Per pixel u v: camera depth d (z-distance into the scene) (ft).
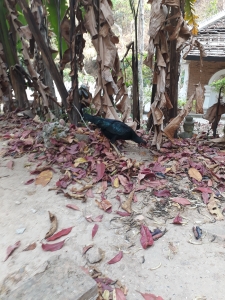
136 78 5.35
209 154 4.18
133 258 2.19
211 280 1.97
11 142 4.73
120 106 4.80
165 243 2.34
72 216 2.73
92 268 2.09
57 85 5.42
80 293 1.61
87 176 3.51
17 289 1.65
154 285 1.94
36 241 2.41
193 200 2.97
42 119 6.49
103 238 2.41
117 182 3.31
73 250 2.28
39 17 5.50
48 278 1.73
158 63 3.75
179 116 4.09
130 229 2.52
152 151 4.34
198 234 2.42
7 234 2.51
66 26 4.95
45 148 4.36
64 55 5.17
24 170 3.77
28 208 2.89
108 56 4.33
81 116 5.16
